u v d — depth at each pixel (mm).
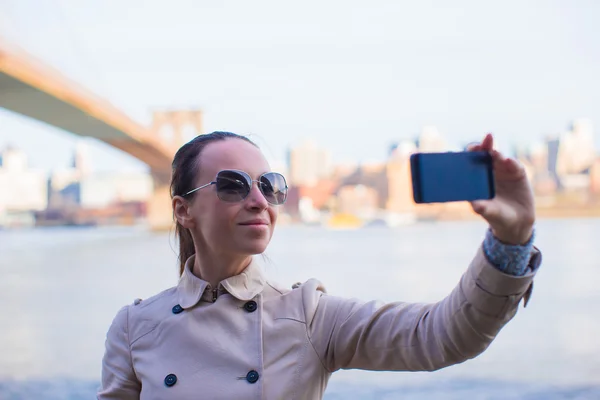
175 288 1288
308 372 1141
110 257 25266
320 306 1201
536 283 14992
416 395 5141
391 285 15258
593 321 9164
